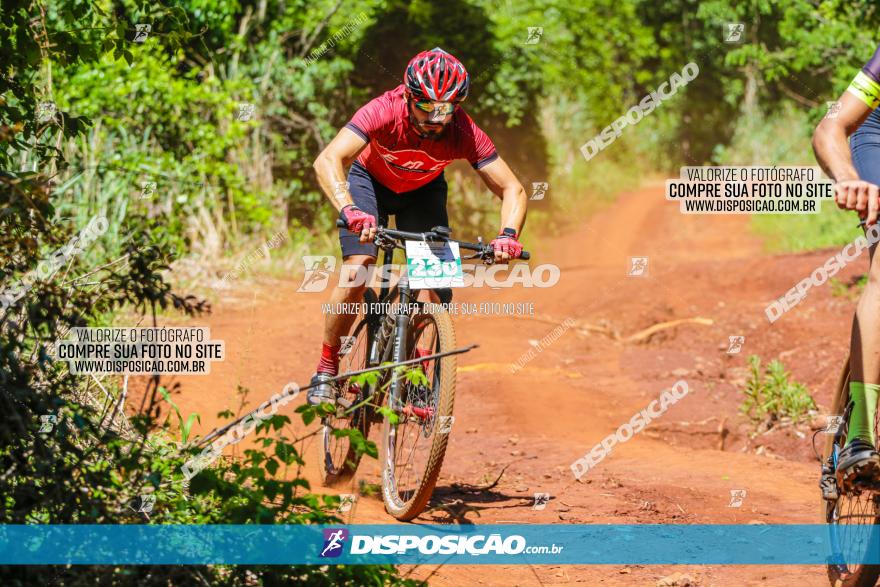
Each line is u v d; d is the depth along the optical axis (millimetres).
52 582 4039
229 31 21406
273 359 11102
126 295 4730
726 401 11234
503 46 28203
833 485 5172
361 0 24906
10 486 4215
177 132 17969
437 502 7199
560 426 9984
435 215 7383
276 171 23812
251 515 4508
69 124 5934
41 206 4535
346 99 25562
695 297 19219
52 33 6023
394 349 6750
